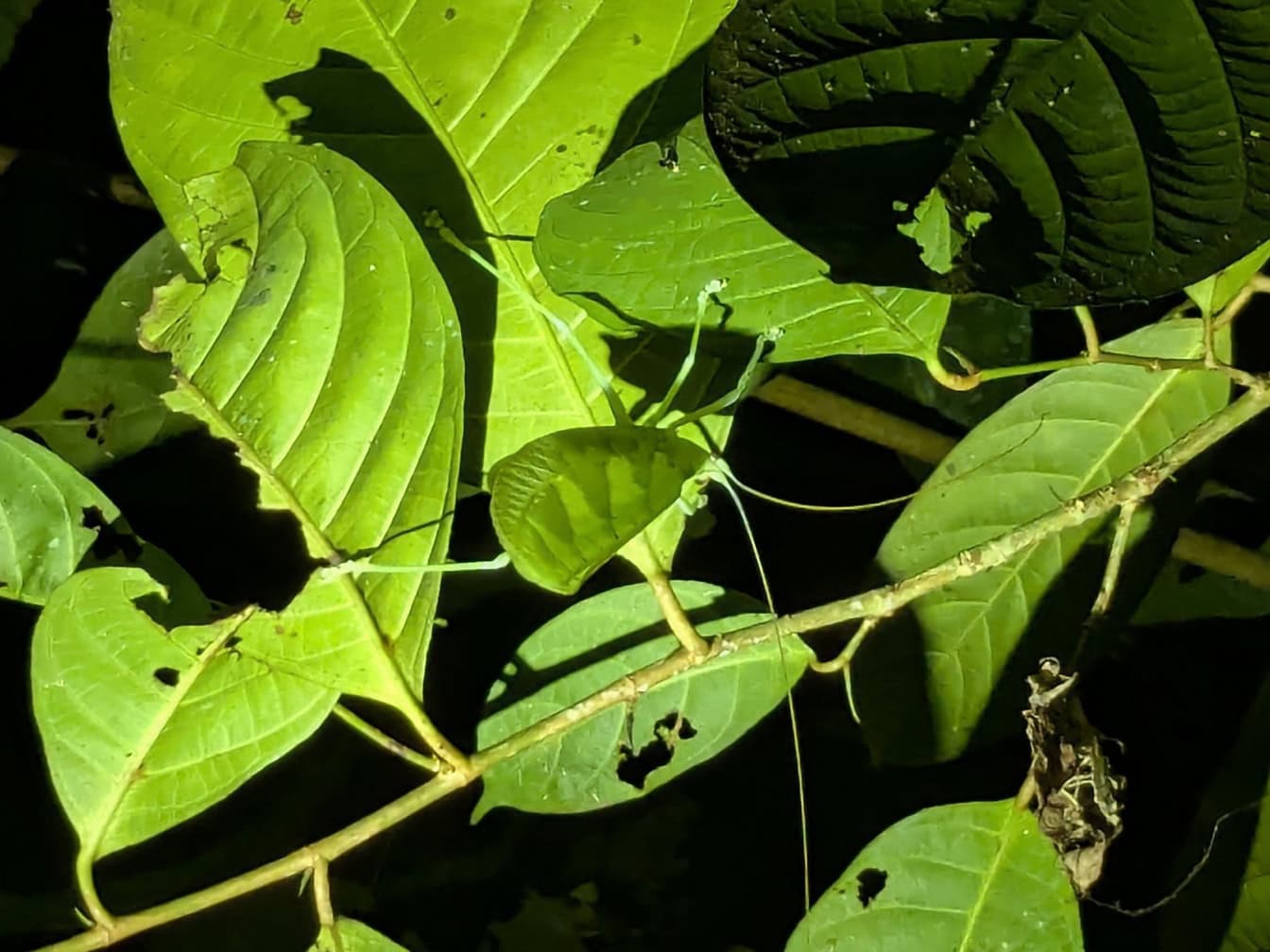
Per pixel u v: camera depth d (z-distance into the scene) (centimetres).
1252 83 35
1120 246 36
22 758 42
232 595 42
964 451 41
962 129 36
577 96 39
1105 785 39
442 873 44
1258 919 40
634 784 40
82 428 42
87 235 45
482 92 39
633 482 37
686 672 40
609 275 38
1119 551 40
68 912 42
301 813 43
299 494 38
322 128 39
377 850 44
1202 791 44
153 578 38
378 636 38
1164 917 41
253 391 37
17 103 45
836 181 37
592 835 45
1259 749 41
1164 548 41
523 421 40
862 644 41
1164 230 36
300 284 37
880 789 44
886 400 45
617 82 39
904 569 41
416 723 38
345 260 37
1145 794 44
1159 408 41
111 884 42
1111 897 44
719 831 45
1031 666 41
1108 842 39
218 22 39
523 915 44
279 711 38
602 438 37
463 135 39
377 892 44
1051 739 39
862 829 44
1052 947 39
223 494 42
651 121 39
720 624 40
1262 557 44
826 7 35
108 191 45
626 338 40
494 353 40
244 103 39
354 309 37
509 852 45
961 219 37
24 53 45
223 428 38
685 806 45
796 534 45
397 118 39
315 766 44
